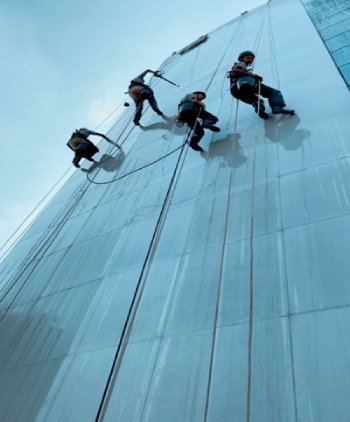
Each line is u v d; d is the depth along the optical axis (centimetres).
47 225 945
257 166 584
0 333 631
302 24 1111
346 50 795
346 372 299
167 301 460
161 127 1002
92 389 414
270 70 882
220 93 955
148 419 348
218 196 576
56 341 525
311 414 286
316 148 545
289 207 478
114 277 564
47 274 711
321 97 659
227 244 483
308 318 351
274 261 423
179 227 569
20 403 461
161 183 720
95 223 760
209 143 733
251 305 373
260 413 305
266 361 338
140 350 421
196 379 357
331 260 389
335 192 460
